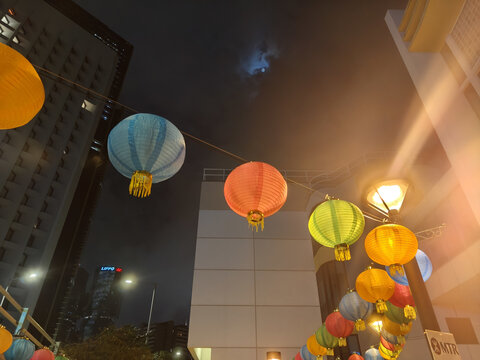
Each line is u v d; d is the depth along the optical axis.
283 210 17.22
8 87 2.35
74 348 20.69
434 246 12.72
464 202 11.23
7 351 8.69
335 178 17.81
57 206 54.84
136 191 3.79
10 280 45.91
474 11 9.06
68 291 57.62
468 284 11.16
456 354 3.73
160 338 125.25
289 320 14.00
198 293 14.48
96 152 69.50
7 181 49.38
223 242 15.93
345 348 16.06
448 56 10.45
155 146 3.82
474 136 9.14
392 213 5.54
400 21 12.12
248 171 4.40
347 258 4.94
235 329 13.70
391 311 6.48
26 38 57.38
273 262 15.46
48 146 56.75
